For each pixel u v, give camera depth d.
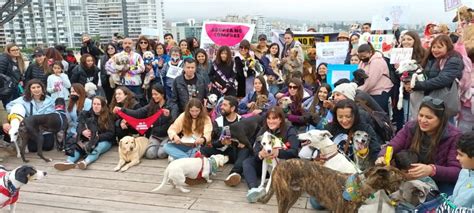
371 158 3.72
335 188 2.90
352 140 3.77
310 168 3.09
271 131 4.32
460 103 4.50
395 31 8.36
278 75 7.13
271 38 9.21
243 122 4.70
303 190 3.14
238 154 4.71
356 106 3.70
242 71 6.91
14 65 6.78
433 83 4.17
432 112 2.96
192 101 4.95
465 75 4.52
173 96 6.00
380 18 8.46
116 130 5.67
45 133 5.64
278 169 3.24
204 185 4.43
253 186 4.12
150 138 5.52
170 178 4.15
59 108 5.62
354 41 7.77
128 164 5.02
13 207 3.62
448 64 4.15
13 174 3.45
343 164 3.51
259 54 7.90
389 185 2.62
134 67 6.95
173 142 5.09
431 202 2.78
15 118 5.28
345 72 6.21
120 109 5.51
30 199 4.09
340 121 3.75
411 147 3.18
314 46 9.38
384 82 5.18
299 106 5.23
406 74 4.57
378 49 7.25
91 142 5.21
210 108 5.88
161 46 7.63
